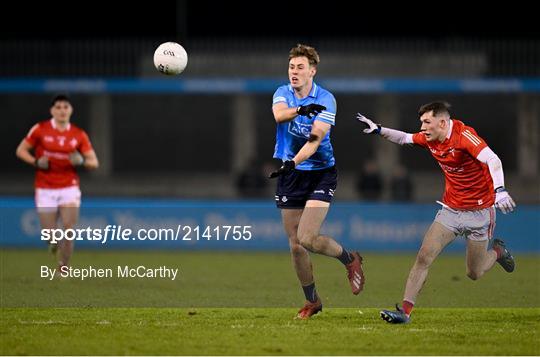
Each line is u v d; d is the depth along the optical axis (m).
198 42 84.94
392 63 84.25
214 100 81.25
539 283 48.06
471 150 32.12
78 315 35.81
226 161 81.31
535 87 79.44
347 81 80.38
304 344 29.44
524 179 79.44
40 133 45.56
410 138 34.78
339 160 81.12
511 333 31.62
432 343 29.73
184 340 30.06
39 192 46.38
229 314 36.28
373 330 32.00
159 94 80.94
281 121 32.19
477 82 79.75
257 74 84.00
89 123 81.00
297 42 85.25
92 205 68.94
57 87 80.44
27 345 29.17
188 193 78.50
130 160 81.06
